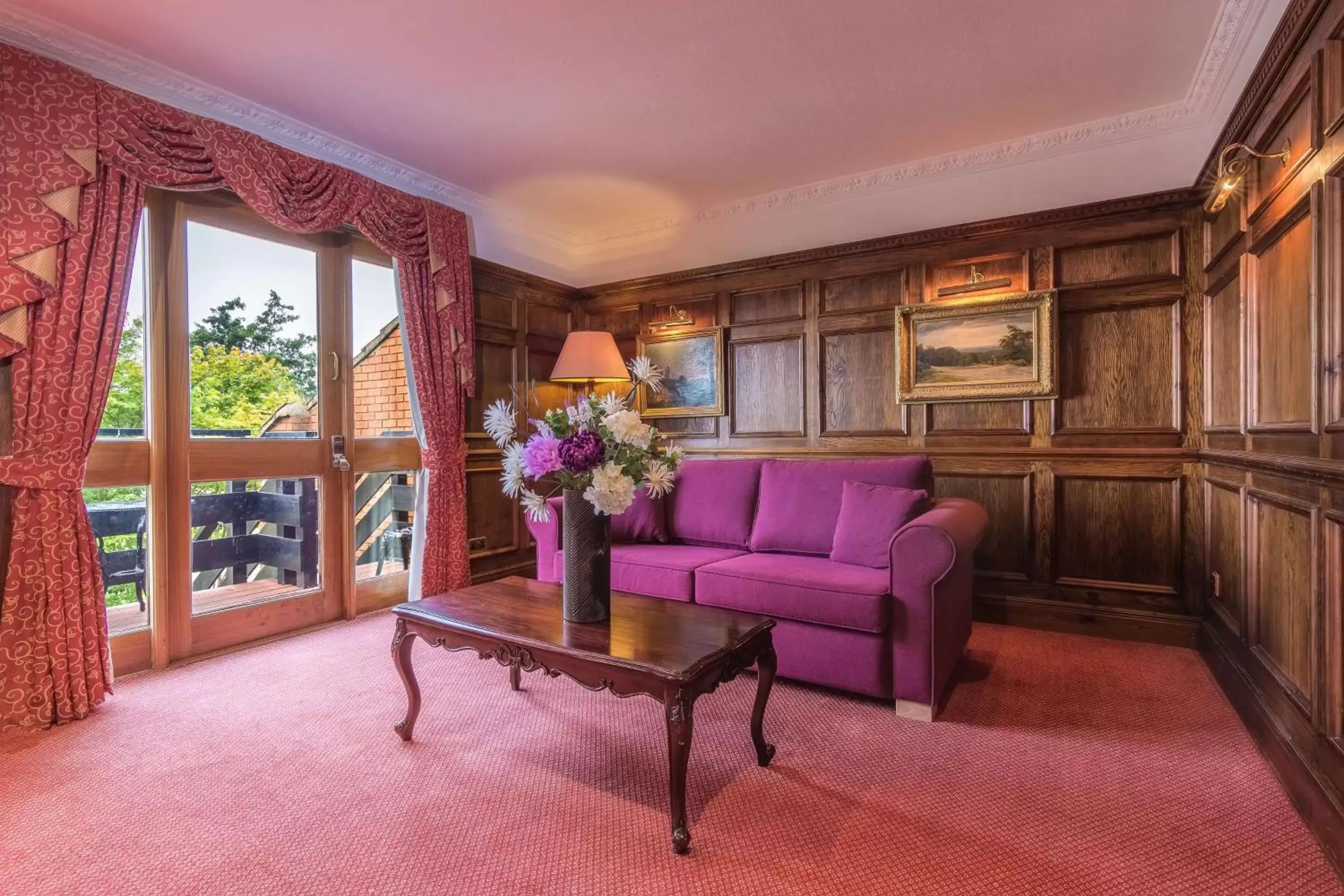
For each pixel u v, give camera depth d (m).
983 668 2.73
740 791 1.77
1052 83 2.75
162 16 2.23
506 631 1.83
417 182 3.66
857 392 3.84
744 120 3.05
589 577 1.90
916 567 2.22
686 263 4.41
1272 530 2.03
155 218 2.70
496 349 4.16
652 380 2.21
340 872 1.45
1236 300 2.50
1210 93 2.74
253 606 3.07
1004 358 3.38
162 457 2.72
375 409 3.59
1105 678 2.60
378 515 3.63
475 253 4.07
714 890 1.38
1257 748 2.00
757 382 4.18
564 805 1.71
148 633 2.71
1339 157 1.53
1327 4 1.59
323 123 3.04
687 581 2.74
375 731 2.15
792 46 2.46
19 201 2.14
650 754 1.99
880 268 3.75
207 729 2.16
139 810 1.69
